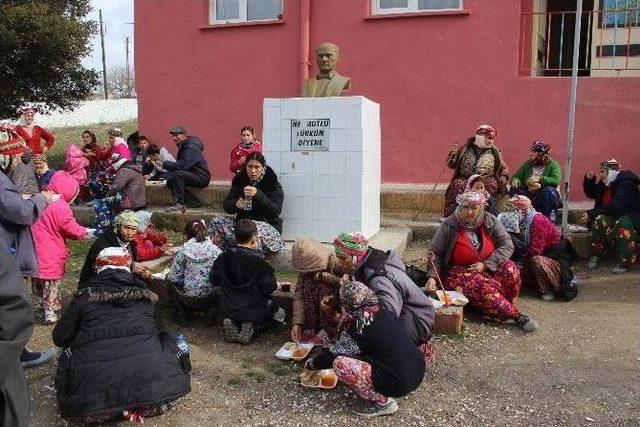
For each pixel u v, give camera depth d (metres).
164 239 7.14
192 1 10.08
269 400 3.98
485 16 8.60
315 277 4.76
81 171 9.60
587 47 9.46
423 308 4.22
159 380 3.62
